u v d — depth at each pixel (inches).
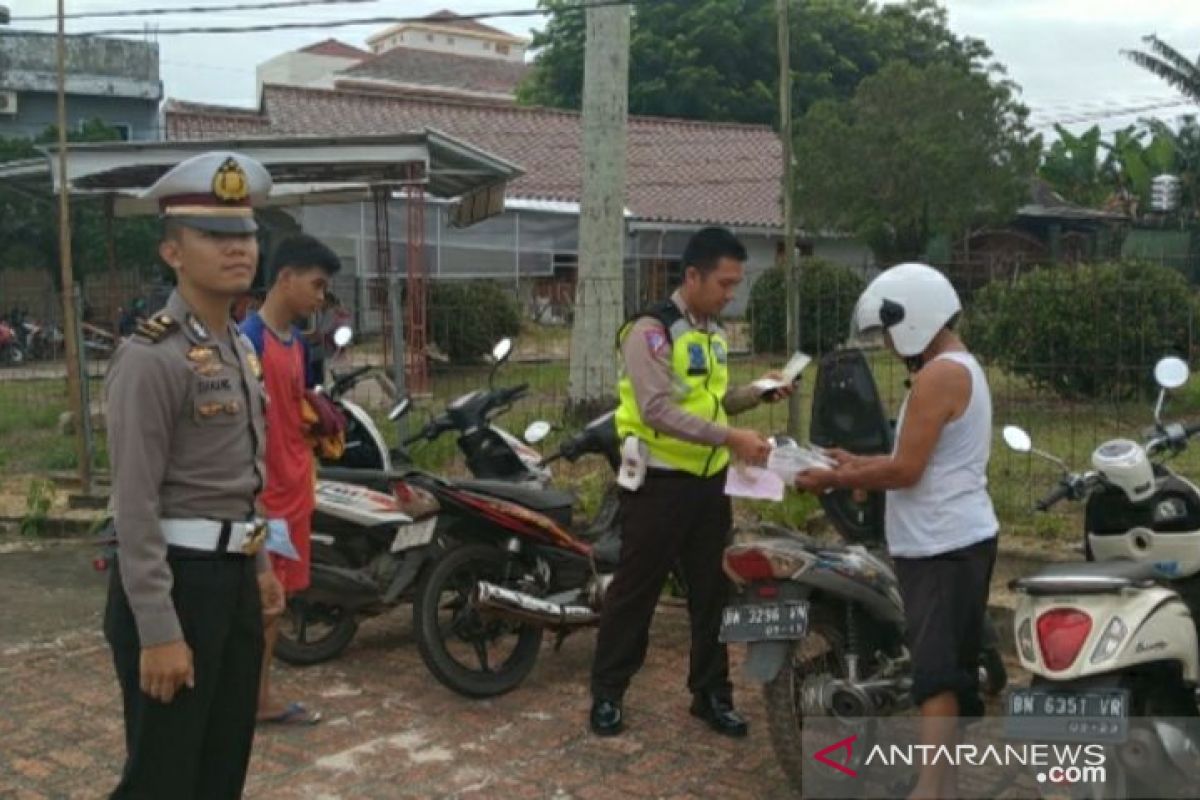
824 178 867.4
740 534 184.9
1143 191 1141.7
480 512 197.0
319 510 206.7
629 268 569.6
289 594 185.9
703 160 1146.0
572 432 327.3
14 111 1006.4
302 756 177.0
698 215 1013.8
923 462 136.2
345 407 227.0
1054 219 1122.7
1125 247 601.3
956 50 1482.5
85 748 179.9
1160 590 133.6
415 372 406.3
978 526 138.7
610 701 184.1
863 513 168.4
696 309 176.1
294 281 177.5
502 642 226.8
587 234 390.0
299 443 181.8
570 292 518.9
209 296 123.4
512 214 853.2
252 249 124.5
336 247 766.5
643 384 170.1
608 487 237.5
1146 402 335.0
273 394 175.6
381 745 181.2
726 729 183.8
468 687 198.1
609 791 165.2
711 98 1359.5
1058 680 128.1
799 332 287.9
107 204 450.3
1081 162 1309.1
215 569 122.5
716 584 182.4
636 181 1077.8
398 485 196.5
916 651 139.9
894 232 882.1
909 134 855.1
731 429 165.9
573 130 1123.9
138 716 122.7
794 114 1366.9
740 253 174.2
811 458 144.8
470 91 2110.0
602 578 204.7
